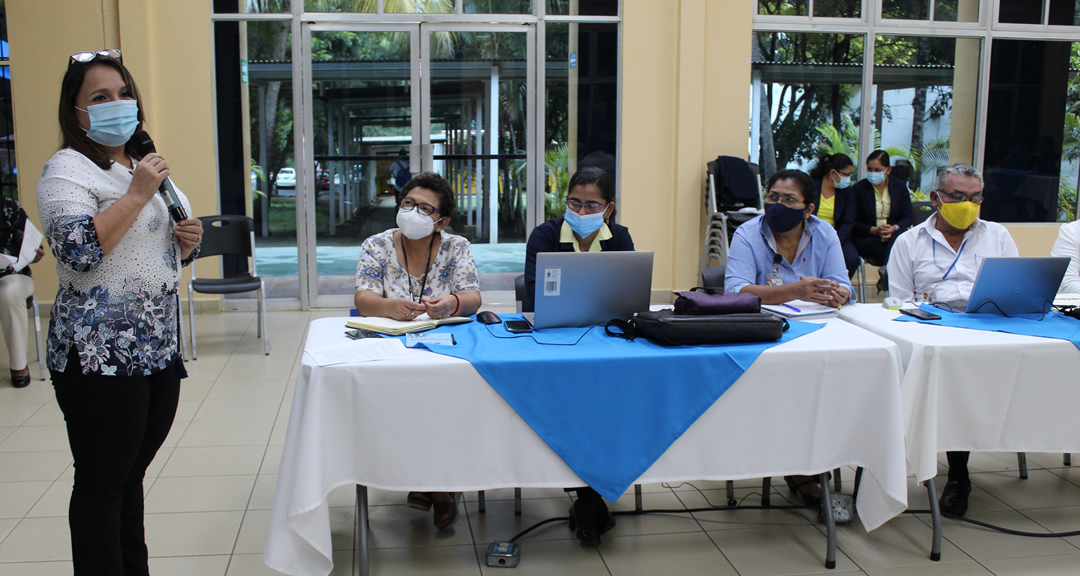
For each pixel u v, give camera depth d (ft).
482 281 21.24
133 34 18.72
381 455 6.94
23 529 8.46
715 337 7.59
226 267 20.31
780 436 7.53
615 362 7.16
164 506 9.14
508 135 20.71
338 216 20.52
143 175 5.66
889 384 7.59
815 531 8.66
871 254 18.79
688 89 20.31
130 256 5.87
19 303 13.76
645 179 20.79
